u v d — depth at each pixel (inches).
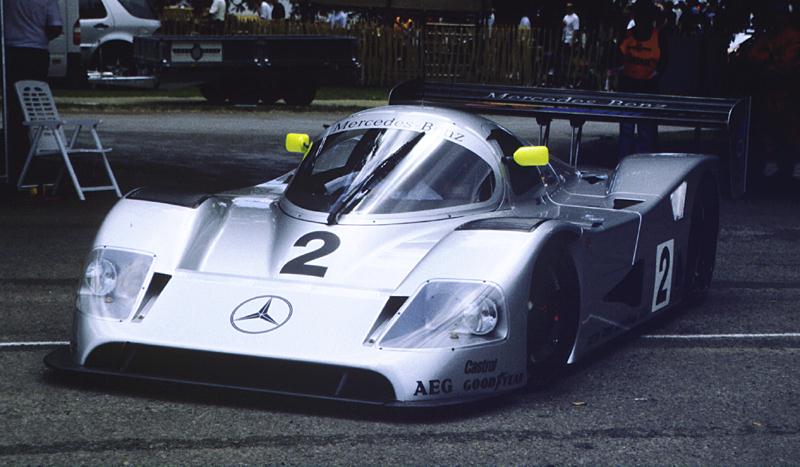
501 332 178.9
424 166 217.3
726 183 493.0
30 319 238.1
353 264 192.7
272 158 531.2
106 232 195.6
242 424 170.2
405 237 201.9
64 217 370.0
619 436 169.3
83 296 188.1
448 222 208.1
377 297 180.5
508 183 222.2
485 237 187.2
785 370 209.2
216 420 171.9
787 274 305.9
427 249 196.5
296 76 813.2
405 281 182.1
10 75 434.0
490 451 161.5
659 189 247.9
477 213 212.5
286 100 821.9
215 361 188.5
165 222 199.8
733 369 209.3
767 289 285.7
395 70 1062.4
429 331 174.1
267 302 181.3
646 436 169.6
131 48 879.7
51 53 810.2
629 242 223.8
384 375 168.9
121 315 183.2
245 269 193.8
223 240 202.5
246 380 180.5
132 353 182.2
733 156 288.5
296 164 510.9
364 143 225.0
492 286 178.4
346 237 200.5
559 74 1043.9
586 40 1036.5
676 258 252.5
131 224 197.5
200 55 777.6
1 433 164.7
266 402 180.2
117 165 491.2
